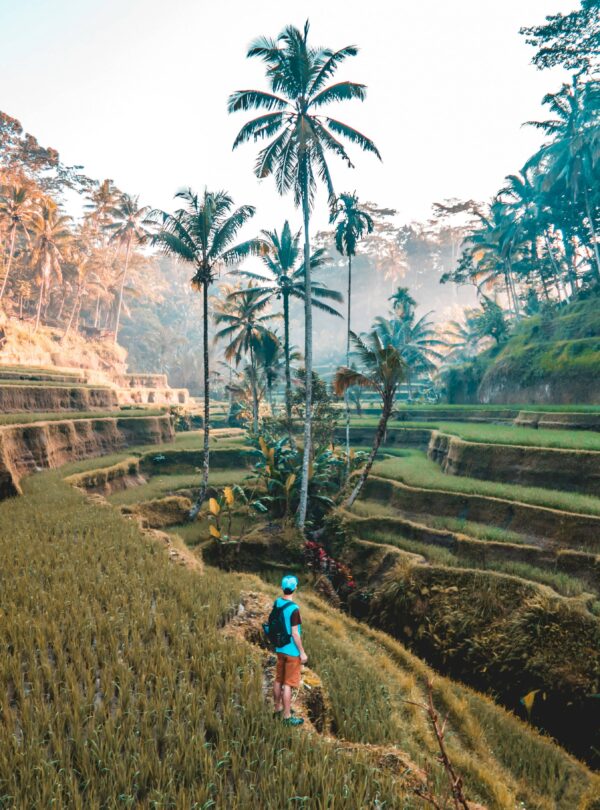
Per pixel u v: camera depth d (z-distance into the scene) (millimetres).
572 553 17594
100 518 18734
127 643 8477
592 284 55281
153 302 132500
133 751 5660
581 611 14641
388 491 27812
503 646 14961
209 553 22938
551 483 23766
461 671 15445
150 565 13977
